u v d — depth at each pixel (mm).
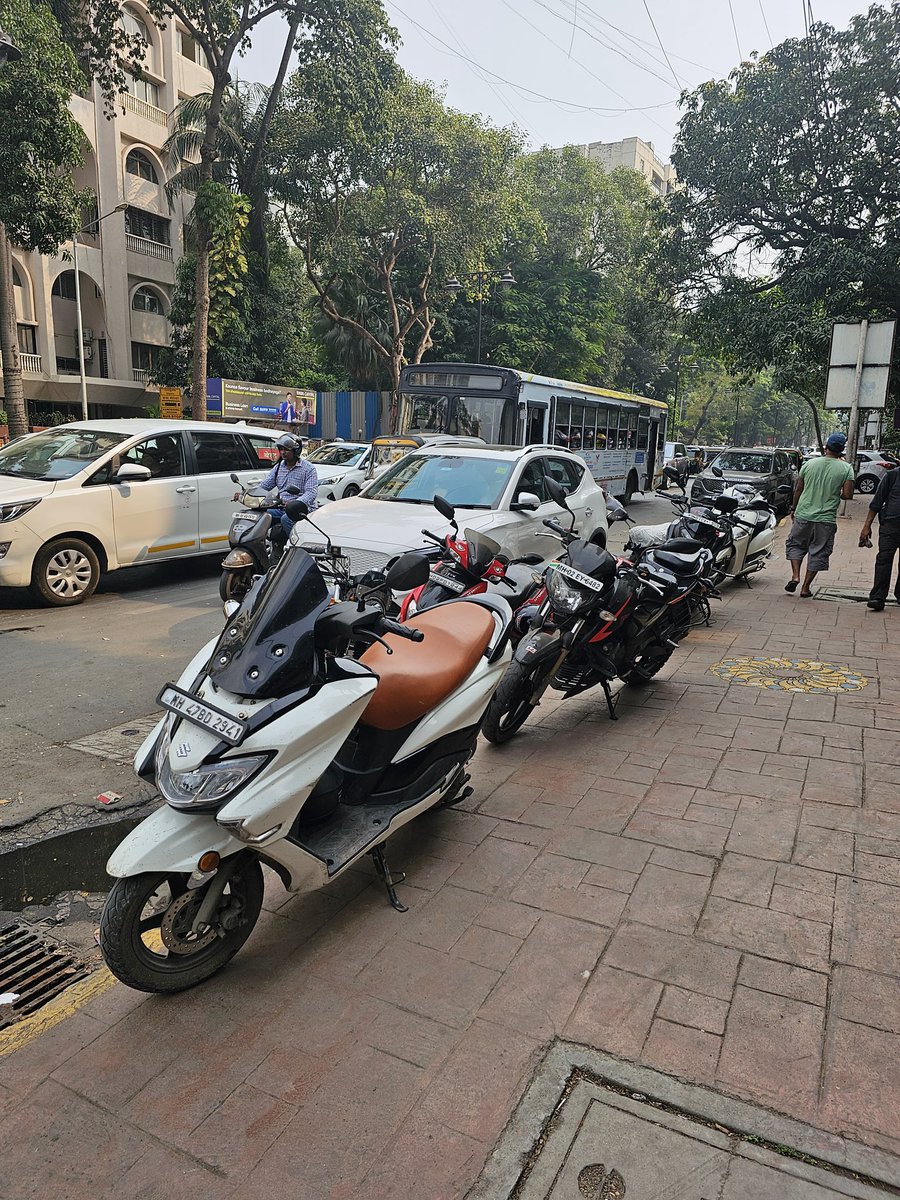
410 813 3316
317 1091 2328
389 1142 2154
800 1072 2336
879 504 8273
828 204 19641
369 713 3195
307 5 19688
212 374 28141
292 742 2639
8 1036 2609
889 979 2719
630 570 5262
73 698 5668
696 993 2672
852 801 4008
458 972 2818
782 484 19953
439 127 22766
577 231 34094
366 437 30219
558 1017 2586
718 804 4012
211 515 9695
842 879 3320
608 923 3062
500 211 24375
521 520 7168
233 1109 2279
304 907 3254
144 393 32938
